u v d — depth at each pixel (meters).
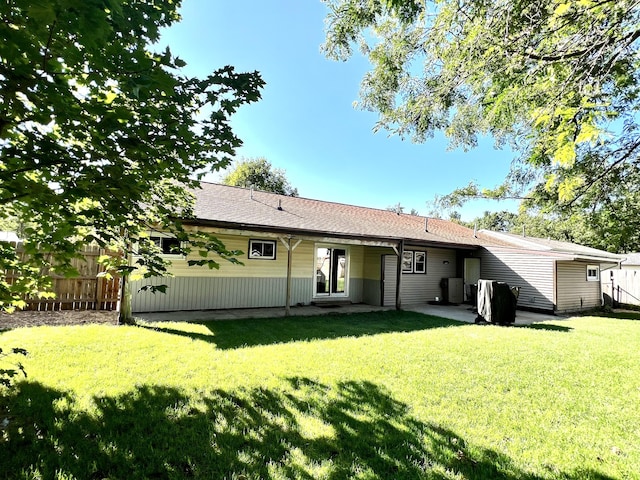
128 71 1.53
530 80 2.55
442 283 14.27
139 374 3.96
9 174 1.84
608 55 2.23
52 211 2.37
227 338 6.09
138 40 1.89
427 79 3.38
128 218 2.54
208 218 7.82
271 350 5.36
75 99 1.65
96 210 2.27
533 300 12.72
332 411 3.32
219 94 2.12
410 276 13.36
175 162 2.21
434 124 3.68
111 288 8.17
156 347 5.10
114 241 2.97
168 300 8.91
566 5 2.00
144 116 1.91
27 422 2.77
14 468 2.27
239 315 8.82
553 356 5.77
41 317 6.96
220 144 2.30
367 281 12.98
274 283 10.68
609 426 3.28
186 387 3.67
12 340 5.02
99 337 5.41
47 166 1.93
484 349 6.06
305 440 2.80
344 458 2.59
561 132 1.97
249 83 2.12
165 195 3.51
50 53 1.42
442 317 10.10
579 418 3.43
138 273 2.94
